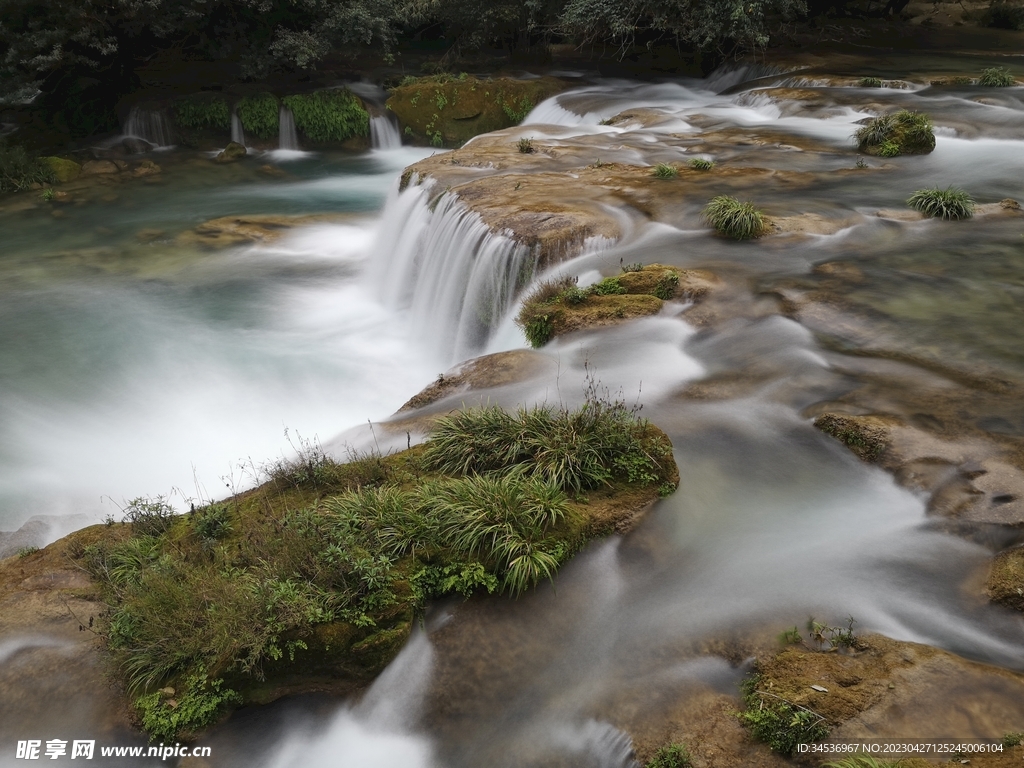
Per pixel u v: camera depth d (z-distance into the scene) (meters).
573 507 10.59
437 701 8.94
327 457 12.80
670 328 15.50
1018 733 7.31
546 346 15.80
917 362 13.85
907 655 8.27
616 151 26.28
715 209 19.27
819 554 10.19
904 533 10.34
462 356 19.72
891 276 16.98
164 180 34.03
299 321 22.47
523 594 9.78
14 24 33.69
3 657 9.46
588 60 47.34
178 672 8.94
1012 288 16.31
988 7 53.50
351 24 38.41
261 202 31.88
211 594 9.30
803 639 8.90
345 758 8.66
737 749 7.68
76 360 20.19
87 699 8.95
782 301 15.97
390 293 23.45
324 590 9.27
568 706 8.65
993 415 12.13
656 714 8.32
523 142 26.69
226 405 18.25
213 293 23.97
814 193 21.70
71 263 26.00
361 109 38.94
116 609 9.67
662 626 9.40
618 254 18.30
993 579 9.37
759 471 11.69
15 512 14.76
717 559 10.25
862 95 31.12
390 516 10.30
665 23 36.59
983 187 21.95
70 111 37.50
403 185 25.06
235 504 11.97
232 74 42.50
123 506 14.79
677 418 12.91
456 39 47.28
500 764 8.32
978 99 29.42
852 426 12.01
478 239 19.31
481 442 11.79
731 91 37.28
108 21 34.69
